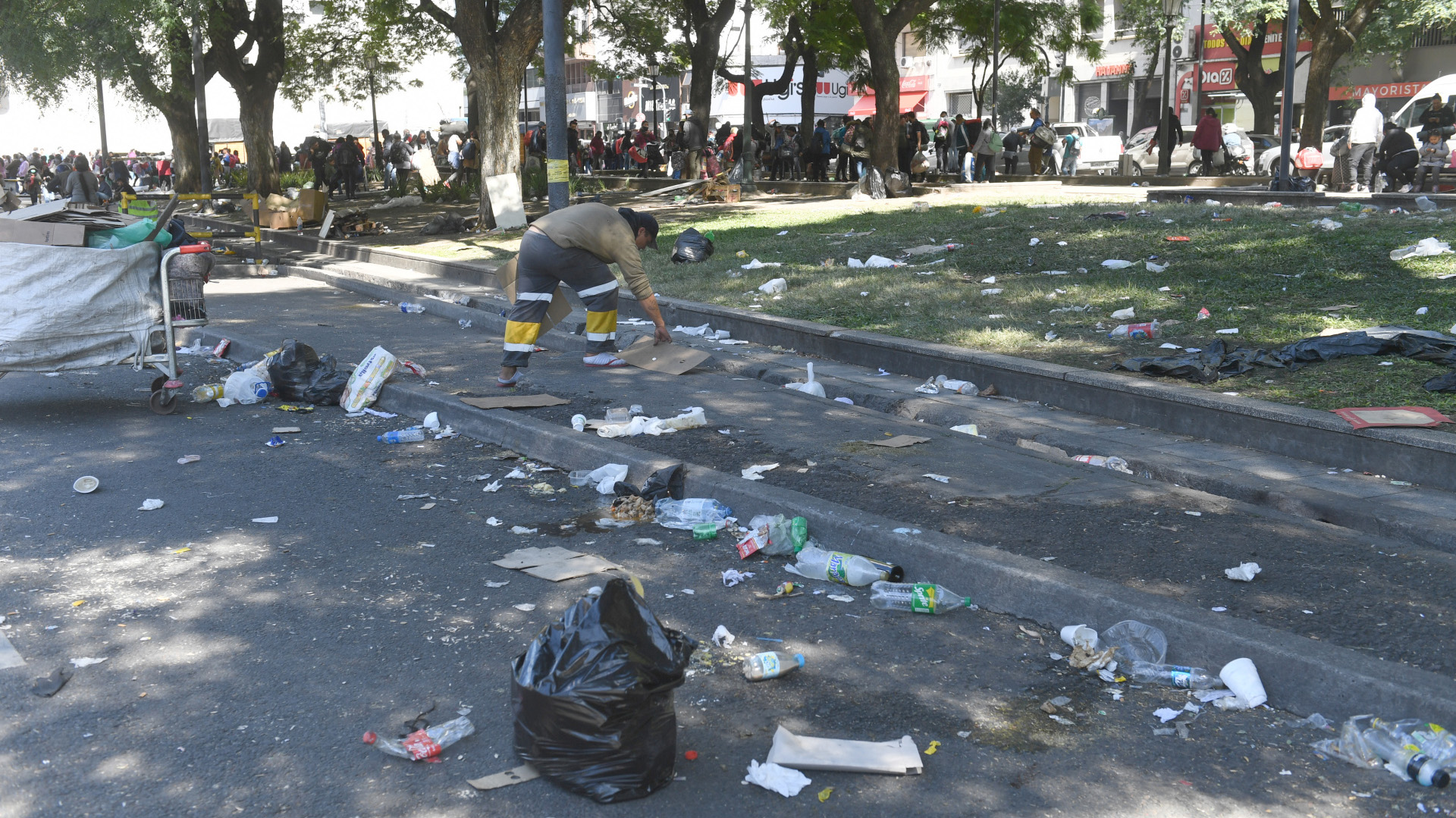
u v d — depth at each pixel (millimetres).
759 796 3160
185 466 6629
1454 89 29688
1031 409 7449
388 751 3354
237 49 32938
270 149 33438
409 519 5637
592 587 4688
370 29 36031
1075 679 3859
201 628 4285
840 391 8273
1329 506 5258
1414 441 5578
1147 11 35281
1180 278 10445
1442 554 4645
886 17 24109
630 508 5621
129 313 7754
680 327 11195
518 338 8328
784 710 3660
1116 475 5816
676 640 3350
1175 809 3076
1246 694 3637
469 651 4074
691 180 28844
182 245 8047
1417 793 3119
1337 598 4203
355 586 4715
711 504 5555
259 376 8484
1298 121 41594
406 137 46562
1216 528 5004
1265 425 6273
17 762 3338
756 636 4242
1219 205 15281
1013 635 4227
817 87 51094
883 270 12398
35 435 7363
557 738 3137
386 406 8164
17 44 23609
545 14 12617
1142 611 4016
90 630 4273
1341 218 12750
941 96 55250
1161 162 26797
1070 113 50812
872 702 3713
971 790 3182
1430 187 19891
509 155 21328
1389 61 39188
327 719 3580
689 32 33906
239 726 3539
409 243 19547
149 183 54969
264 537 5344
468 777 3250
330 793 3168
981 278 11484
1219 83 44625
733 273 12977
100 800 3141
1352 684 3484
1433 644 3797
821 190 26062
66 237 7543
